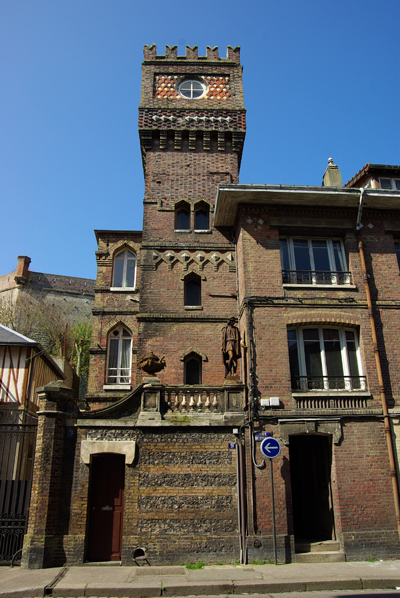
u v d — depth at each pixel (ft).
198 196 60.44
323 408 44.83
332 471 43.75
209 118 63.41
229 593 32.09
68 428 41.91
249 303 48.03
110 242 66.18
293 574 35.35
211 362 53.06
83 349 132.26
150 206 59.31
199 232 58.23
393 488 42.93
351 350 48.98
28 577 34.30
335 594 31.12
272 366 45.93
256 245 50.67
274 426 43.86
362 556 40.65
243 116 64.13
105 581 33.22
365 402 45.70
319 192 49.70
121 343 62.49
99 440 41.75
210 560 39.17
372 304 49.55
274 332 47.19
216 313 54.70
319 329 49.16
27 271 149.79
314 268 51.78
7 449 56.24
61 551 38.52
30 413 60.80
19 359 60.80
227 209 53.93
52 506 39.06
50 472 39.58
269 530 40.60
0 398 58.80
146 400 43.55
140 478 41.14
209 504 40.86
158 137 62.90
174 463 41.78
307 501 49.57
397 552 41.14
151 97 64.44
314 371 47.70
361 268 50.80
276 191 49.57
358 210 51.55
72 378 92.84
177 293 55.47
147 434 42.47
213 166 62.08
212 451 42.47
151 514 40.16
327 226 52.16
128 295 63.77
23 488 40.55
